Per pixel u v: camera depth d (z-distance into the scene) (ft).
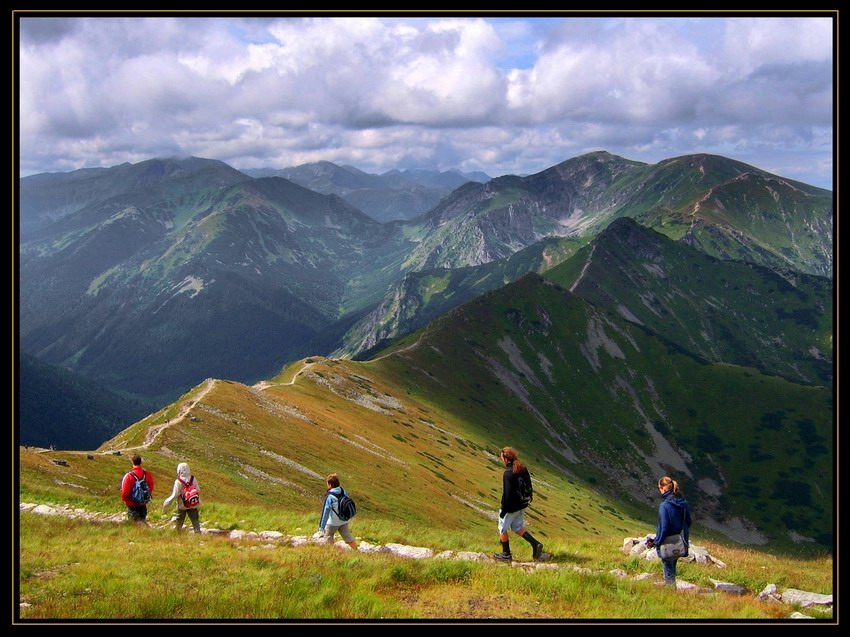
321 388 420.36
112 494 114.73
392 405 479.00
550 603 48.55
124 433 218.38
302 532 81.30
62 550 62.34
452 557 65.16
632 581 56.80
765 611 48.75
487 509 312.29
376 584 50.83
